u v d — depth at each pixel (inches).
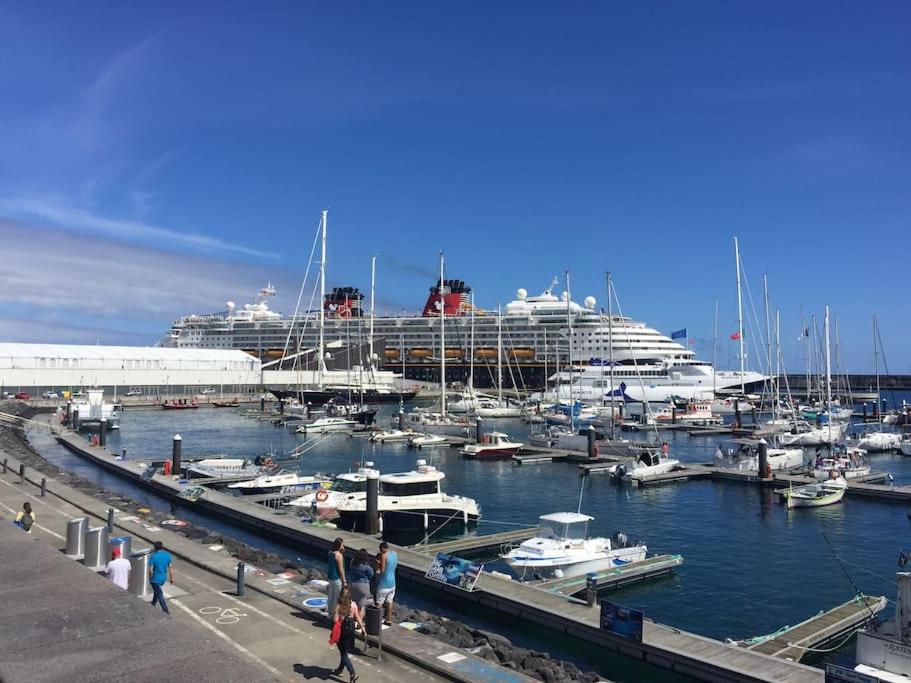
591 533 1471.5
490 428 3914.9
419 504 1421.0
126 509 1368.1
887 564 1245.1
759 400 5108.3
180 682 258.4
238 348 7445.9
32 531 1032.8
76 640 296.2
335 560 600.4
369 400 5369.1
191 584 776.3
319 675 514.0
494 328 6614.2
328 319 7106.3
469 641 721.0
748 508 1732.3
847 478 2015.3
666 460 2241.6
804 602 1040.8
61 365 5354.3
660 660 733.3
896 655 593.0
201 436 3393.2
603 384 5078.7
